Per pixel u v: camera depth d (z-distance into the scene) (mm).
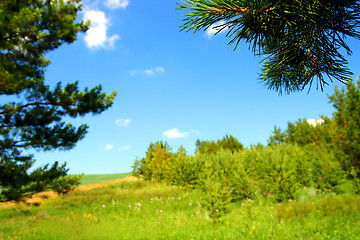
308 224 6070
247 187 11070
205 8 1383
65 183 7191
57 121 7598
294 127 24062
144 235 6258
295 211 7203
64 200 11734
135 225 7371
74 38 7746
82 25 8102
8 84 6176
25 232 6848
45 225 7605
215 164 13812
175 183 15633
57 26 7309
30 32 6422
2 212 10125
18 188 6285
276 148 15312
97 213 9555
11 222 8148
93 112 7664
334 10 1317
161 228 6996
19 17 5949
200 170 14641
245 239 5395
